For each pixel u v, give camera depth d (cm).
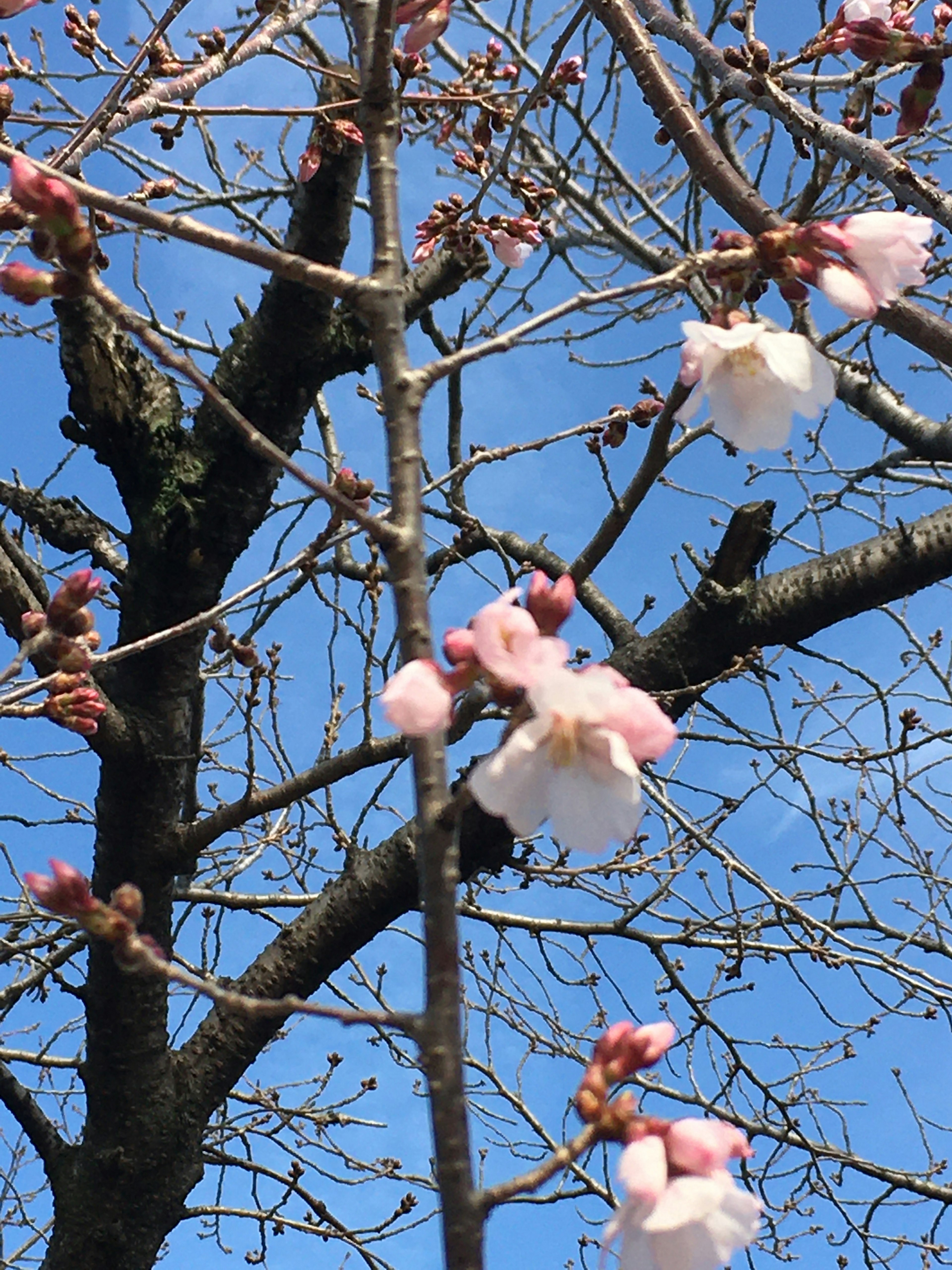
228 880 520
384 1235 468
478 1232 122
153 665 387
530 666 134
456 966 133
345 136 294
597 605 511
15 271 155
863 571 403
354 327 402
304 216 389
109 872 402
